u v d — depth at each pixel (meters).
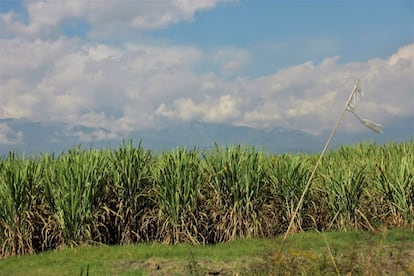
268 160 16.69
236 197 14.81
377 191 16.14
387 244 12.02
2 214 13.67
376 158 18.64
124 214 14.82
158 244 14.01
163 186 14.55
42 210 14.27
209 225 14.94
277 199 15.56
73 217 13.91
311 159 19.30
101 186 14.59
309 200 15.84
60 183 14.14
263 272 7.16
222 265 10.60
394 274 7.04
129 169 14.89
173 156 14.81
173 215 14.33
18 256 13.16
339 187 15.63
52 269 11.19
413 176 15.59
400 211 15.38
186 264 10.82
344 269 6.61
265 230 15.07
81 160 14.67
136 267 11.09
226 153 15.41
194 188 14.77
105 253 12.74
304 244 12.55
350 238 13.08
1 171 14.70
